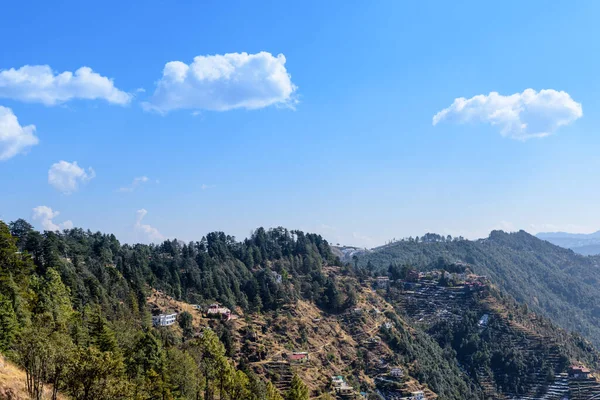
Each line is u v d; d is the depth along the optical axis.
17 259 118.50
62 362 67.38
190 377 116.19
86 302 150.88
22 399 69.62
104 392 66.62
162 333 165.12
